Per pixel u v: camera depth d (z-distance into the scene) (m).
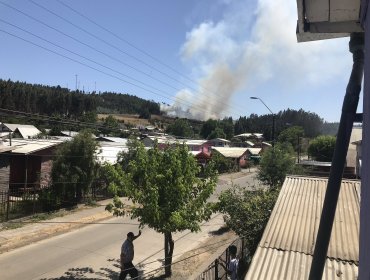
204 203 14.38
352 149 32.81
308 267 6.27
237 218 14.23
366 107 3.20
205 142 64.12
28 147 28.42
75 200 25.53
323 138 54.12
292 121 141.25
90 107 131.50
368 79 3.04
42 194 24.00
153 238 19.20
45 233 19.33
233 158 66.31
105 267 14.92
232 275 11.16
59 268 14.59
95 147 26.52
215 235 19.91
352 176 28.78
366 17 3.16
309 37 3.98
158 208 13.20
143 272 14.39
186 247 17.77
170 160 13.84
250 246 13.72
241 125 160.12
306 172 32.28
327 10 3.47
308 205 8.48
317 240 3.67
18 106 110.81
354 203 8.23
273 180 28.70
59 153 25.27
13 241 17.77
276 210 8.30
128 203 26.58
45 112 121.12
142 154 14.23
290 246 6.91
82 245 17.69
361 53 3.73
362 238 3.44
